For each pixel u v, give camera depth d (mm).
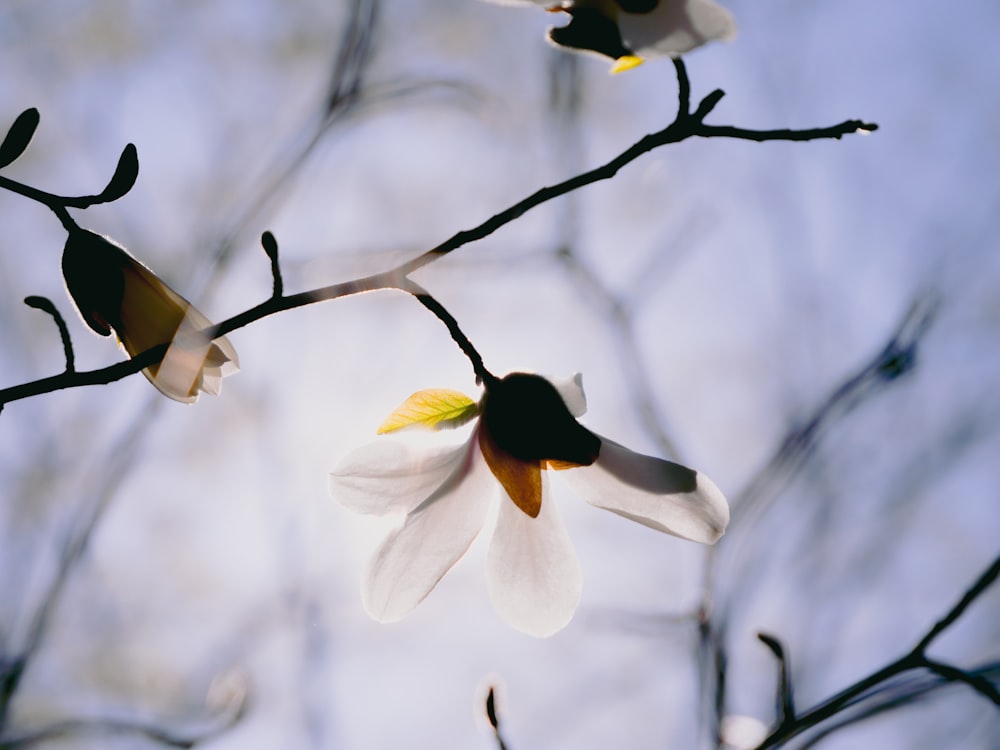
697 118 605
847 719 702
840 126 606
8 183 604
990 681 690
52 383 598
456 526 607
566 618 604
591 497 605
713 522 596
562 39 590
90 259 610
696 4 588
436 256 602
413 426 614
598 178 605
